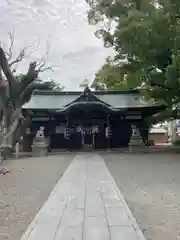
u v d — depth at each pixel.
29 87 26.11
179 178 11.49
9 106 24.80
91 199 7.91
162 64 21.91
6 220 6.33
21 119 24.86
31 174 13.37
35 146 25.56
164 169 14.09
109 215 6.34
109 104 29.48
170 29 19.75
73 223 5.77
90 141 30.25
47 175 12.95
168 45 20.06
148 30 19.14
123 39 19.80
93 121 29.95
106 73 25.88
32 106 29.88
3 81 24.84
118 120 30.34
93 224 5.70
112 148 29.97
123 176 12.21
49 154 26.47
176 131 50.09
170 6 19.25
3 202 8.00
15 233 5.50
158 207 7.30
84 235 5.07
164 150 26.08
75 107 27.84
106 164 16.72
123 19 19.95
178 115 26.53
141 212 6.89
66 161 18.84
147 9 20.31
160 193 8.88
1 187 10.29
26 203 7.85
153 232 5.55
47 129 30.53
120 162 17.58
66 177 11.94
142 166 15.38
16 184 10.86
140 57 21.66
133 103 29.95
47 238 4.95
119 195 8.41
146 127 30.20
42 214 6.44
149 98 24.45
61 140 30.45
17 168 15.66
